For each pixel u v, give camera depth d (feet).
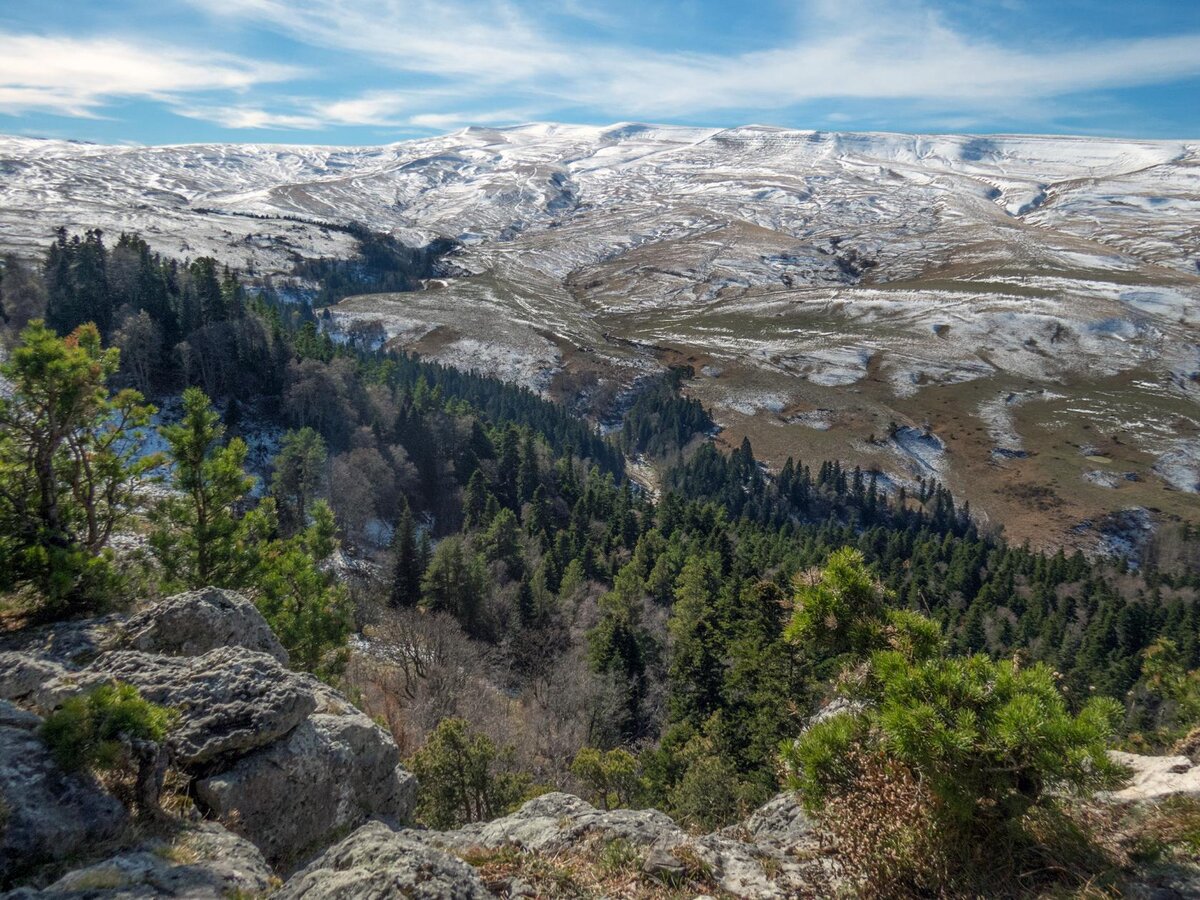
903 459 595.06
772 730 102.78
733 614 156.76
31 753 26.18
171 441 60.64
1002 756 20.30
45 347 49.08
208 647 41.93
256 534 69.77
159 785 28.78
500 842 30.99
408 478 313.94
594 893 24.89
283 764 34.88
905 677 22.50
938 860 21.56
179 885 23.66
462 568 207.31
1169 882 18.81
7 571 45.62
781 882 25.18
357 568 236.63
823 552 286.66
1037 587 294.05
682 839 28.71
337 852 23.17
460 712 133.59
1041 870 20.52
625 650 168.14
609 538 303.68
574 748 134.51
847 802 23.50
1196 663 215.92
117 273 335.67
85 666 37.63
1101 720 20.06
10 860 22.95
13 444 51.11
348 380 349.00
